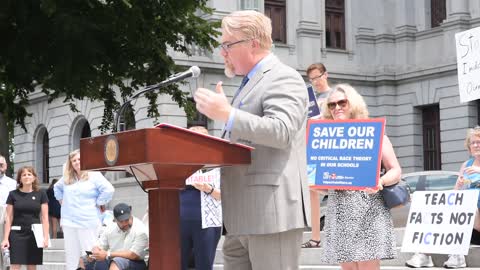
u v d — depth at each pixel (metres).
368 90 35.69
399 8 35.62
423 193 8.73
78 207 12.50
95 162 4.63
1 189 15.61
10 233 13.35
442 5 34.84
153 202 4.75
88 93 19.20
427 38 34.88
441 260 9.74
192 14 20.42
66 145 36.69
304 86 4.78
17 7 18.41
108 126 20.14
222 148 4.51
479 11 33.19
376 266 6.59
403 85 35.41
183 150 4.39
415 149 35.06
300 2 34.44
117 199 32.03
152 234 4.76
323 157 6.57
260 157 4.73
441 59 34.06
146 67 19.89
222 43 4.88
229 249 5.12
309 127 6.63
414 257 9.66
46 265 16.77
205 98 4.48
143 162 4.32
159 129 4.33
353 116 6.64
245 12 4.87
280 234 4.77
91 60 18.55
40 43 18.73
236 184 4.79
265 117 4.55
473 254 9.55
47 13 17.50
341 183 6.48
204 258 9.83
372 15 36.03
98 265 11.23
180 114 30.20
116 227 11.33
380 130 6.42
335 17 35.53
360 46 35.69
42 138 39.56
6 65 19.31
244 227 4.75
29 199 13.38
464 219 8.41
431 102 34.34
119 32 18.92
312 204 10.95
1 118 20.92
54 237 20.33
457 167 33.25
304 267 10.37
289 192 4.72
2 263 13.61
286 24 34.22
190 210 9.77
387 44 35.75
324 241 6.79
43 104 38.44
